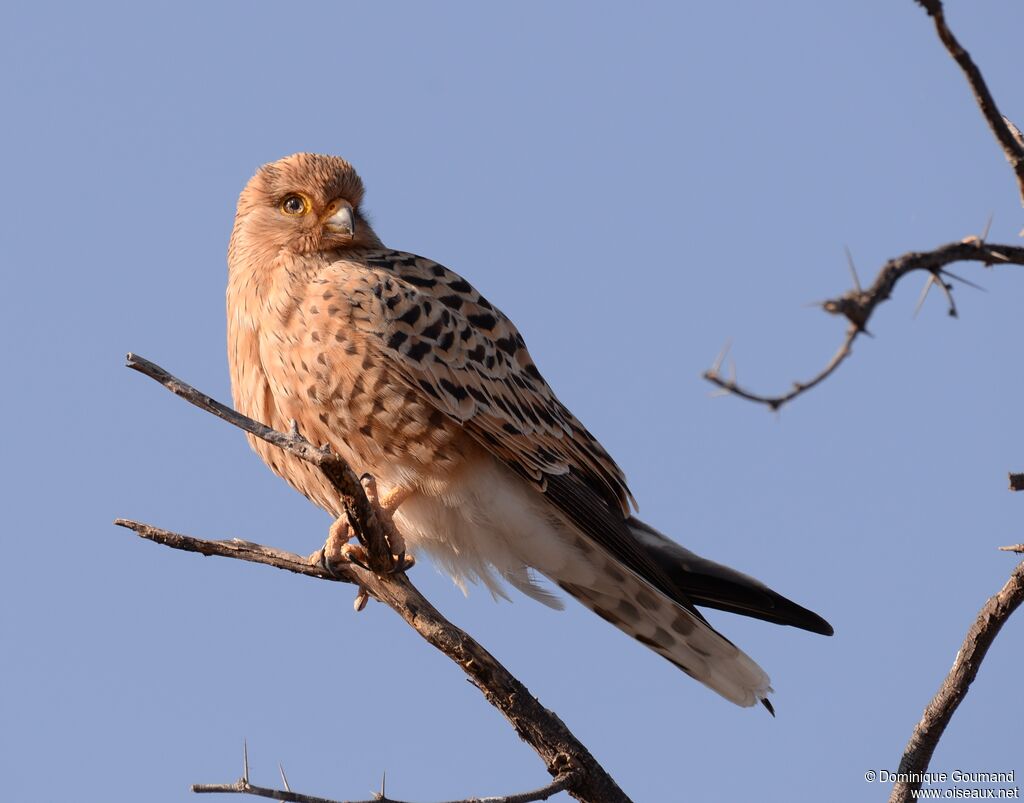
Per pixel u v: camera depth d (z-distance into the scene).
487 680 8.84
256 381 11.28
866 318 5.23
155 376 7.43
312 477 11.29
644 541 11.55
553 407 11.64
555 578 11.47
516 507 11.16
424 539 11.41
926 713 8.39
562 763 8.68
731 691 11.34
